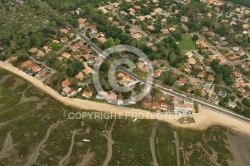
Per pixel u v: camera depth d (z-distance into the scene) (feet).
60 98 593.83
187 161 489.26
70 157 479.41
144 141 518.37
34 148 490.49
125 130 535.60
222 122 570.05
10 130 519.60
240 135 547.49
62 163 468.75
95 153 489.26
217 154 506.89
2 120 538.88
